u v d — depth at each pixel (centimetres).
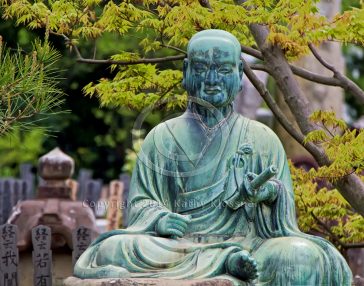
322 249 1205
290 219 1232
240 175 1250
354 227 1538
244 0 1531
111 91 1516
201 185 1253
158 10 1455
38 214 1728
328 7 2198
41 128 1350
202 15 1417
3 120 1273
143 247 1194
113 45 2356
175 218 1214
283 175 1261
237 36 1555
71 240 1719
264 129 1278
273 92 2638
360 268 1741
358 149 1381
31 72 1245
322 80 1532
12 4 1455
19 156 2714
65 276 1712
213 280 1155
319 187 1684
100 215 2123
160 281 1147
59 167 1783
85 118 2702
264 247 1204
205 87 1250
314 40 1449
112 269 1180
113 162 2786
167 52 2006
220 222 1238
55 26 1473
